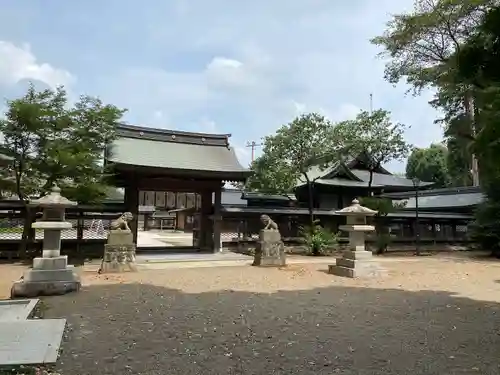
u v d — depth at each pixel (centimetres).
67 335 731
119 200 2455
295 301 1080
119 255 1666
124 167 2092
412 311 966
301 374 550
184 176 2331
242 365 585
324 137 2730
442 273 1723
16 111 1733
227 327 802
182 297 1120
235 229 2620
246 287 1307
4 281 1362
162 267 1842
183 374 549
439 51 2305
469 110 1534
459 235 3381
